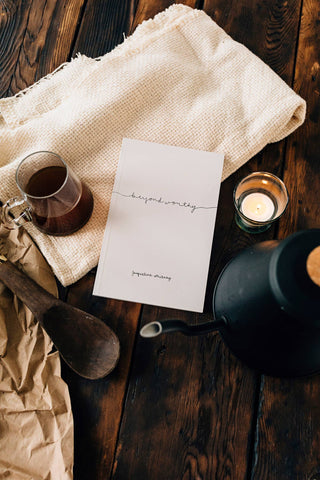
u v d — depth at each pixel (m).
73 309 0.70
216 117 0.75
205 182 0.74
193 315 0.71
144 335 0.55
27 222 0.74
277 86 0.74
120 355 0.71
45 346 0.70
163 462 0.68
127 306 0.72
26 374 0.69
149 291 0.72
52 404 0.68
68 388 0.70
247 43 0.79
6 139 0.75
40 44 0.81
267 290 0.55
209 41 0.78
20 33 0.81
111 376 0.70
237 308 0.60
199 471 0.68
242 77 0.76
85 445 0.69
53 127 0.75
